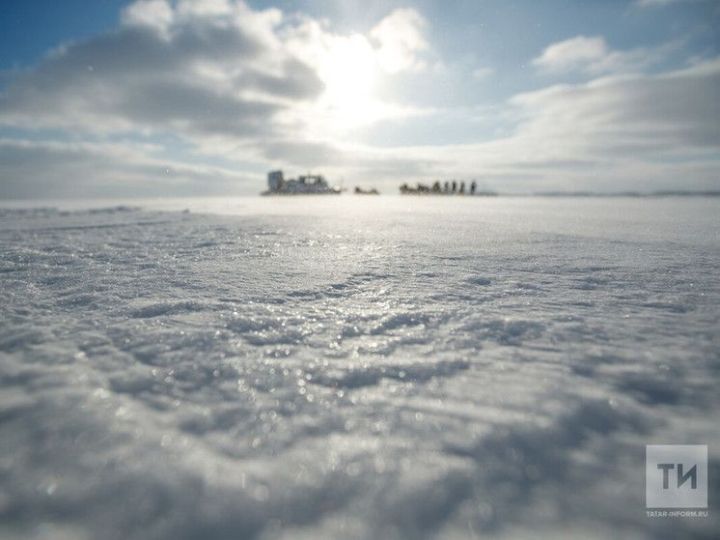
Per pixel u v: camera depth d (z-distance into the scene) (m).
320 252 4.43
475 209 14.02
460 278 3.09
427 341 1.81
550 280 3.00
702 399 1.29
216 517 0.85
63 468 0.99
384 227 7.34
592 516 0.86
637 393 1.33
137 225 8.16
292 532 0.82
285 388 1.38
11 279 3.08
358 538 0.81
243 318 2.09
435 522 0.85
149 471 0.97
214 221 8.99
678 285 2.78
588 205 16.95
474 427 1.15
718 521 0.84
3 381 1.42
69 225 8.41
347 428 1.15
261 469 0.98
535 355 1.64
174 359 1.60
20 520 0.85
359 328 1.97
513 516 0.86
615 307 2.29
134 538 0.81
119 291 2.70
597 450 1.06
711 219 8.73
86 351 1.68
